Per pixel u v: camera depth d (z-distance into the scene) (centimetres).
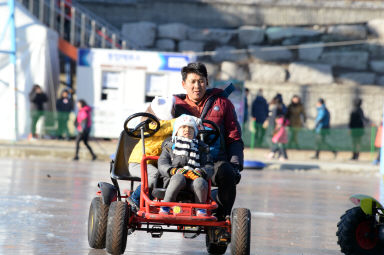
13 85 5081
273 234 1836
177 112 1430
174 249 1545
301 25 7969
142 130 1375
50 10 5941
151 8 7862
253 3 7931
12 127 5062
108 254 1394
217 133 1378
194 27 7906
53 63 5447
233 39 7756
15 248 1445
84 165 4219
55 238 1598
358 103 5553
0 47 5097
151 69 5416
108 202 1384
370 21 7912
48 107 5356
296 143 5156
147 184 1309
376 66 7581
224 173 1319
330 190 3281
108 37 6800
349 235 1450
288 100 6881
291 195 2958
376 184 3759
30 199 2364
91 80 5425
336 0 8025
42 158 4653
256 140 5181
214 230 1341
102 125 5338
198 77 1421
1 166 3791
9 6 5119
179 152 1299
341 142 5200
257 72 7350
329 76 7344
